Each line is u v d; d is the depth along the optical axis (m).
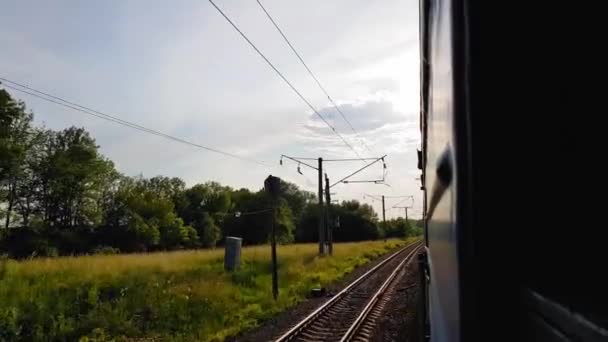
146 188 110.12
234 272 22.94
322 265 31.17
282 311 16.28
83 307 14.20
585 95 1.18
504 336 1.32
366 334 12.57
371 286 22.83
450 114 1.55
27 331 11.78
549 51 1.29
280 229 104.25
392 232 124.94
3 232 63.41
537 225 1.28
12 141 63.06
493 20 1.38
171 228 93.06
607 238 1.05
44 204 76.44
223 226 107.75
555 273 1.19
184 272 21.75
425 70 3.05
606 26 1.14
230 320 14.55
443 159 1.77
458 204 1.42
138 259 25.22
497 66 1.37
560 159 1.23
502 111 1.35
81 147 79.81
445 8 1.69
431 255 3.21
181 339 12.25
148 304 15.07
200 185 117.69
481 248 1.34
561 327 1.04
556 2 1.27
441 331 2.15
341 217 104.12
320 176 39.94
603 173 1.10
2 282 14.94
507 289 1.32
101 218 83.00
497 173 1.34
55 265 19.58
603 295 1.04
